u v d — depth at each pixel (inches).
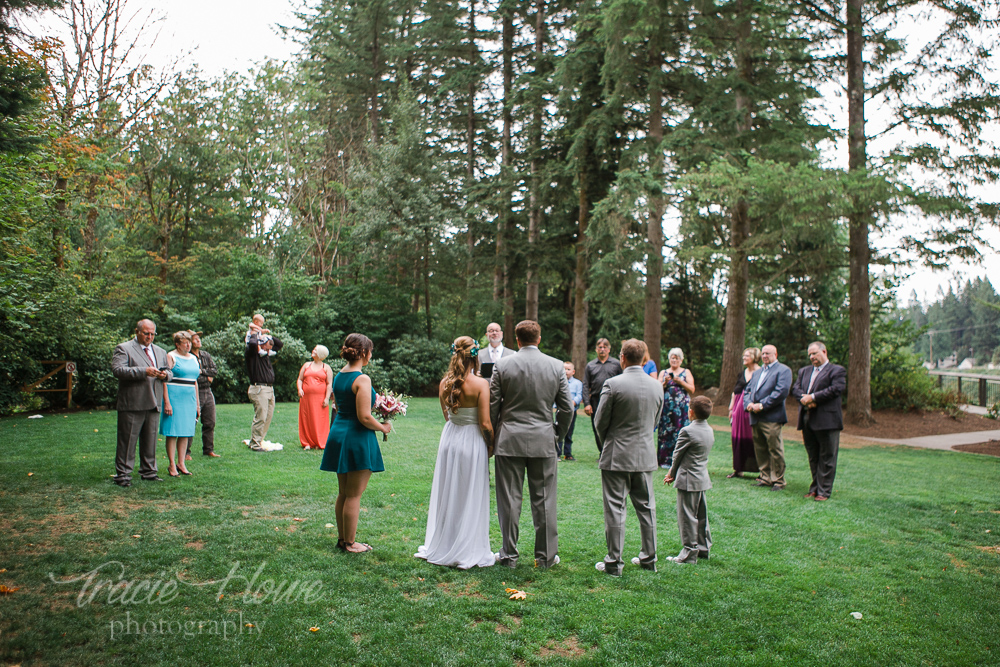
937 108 543.8
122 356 251.3
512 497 179.6
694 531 188.9
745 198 550.0
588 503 259.1
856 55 590.6
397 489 265.6
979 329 2316.7
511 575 170.4
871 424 593.0
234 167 986.7
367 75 1173.7
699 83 676.7
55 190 532.7
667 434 341.4
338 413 184.4
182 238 994.1
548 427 179.3
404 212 886.4
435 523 182.9
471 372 188.5
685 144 606.9
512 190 855.7
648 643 132.9
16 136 222.7
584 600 154.9
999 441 507.5
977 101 532.1
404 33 1187.9
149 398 255.1
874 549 204.8
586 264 762.2
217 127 957.8
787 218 546.0
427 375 854.5
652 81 650.2
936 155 530.9
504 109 952.9
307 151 1010.1
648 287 689.6
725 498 278.7
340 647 124.6
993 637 141.9
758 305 876.0
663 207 635.5
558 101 733.9
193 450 339.9
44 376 500.1
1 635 123.0
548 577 171.3
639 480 181.5
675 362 346.6
